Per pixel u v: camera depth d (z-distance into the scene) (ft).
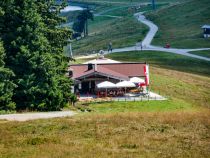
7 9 215.51
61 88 218.79
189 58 495.00
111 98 265.95
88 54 580.30
